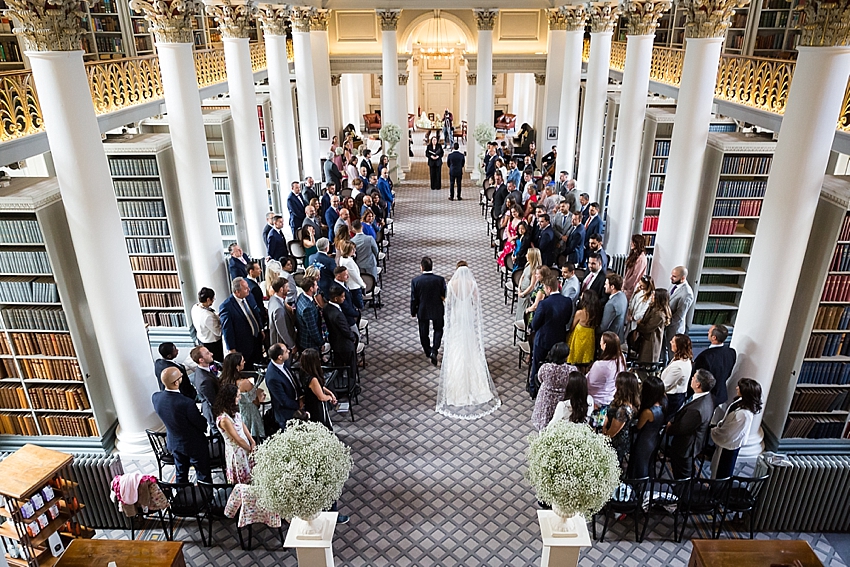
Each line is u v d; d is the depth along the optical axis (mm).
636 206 11070
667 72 11586
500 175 13516
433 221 15898
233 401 5645
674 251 8578
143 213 8719
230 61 10320
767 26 11008
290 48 18391
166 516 6188
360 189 13086
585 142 13039
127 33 11891
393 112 18875
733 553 4652
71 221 6090
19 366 6738
